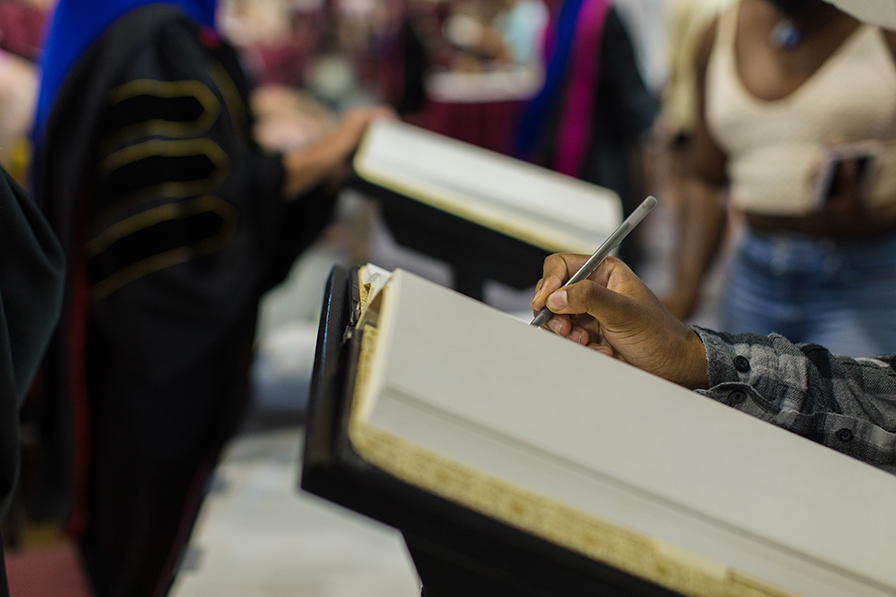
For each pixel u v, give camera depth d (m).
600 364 0.57
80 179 1.51
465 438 0.47
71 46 1.55
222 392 1.67
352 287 0.70
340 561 1.93
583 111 2.93
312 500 2.21
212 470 1.69
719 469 0.53
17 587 1.76
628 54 2.90
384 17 5.00
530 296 3.46
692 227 1.84
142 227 1.52
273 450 2.47
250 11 4.84
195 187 1.57
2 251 0.79
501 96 4.10
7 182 0.79
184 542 1.63
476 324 0.54
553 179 1.69
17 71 1.73
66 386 1.52
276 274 1.94
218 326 1.61
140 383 1.55
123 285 1.53
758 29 1.55
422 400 0.47
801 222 1.52
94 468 1.57
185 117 1.56
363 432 0.46
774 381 0.69
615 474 0.49
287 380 2.90
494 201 1.54
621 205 3.04
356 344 0.56
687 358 0.69
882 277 1.47
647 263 3.72
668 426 0.54
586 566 0.46
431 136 1.78
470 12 4.85
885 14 0.74
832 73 1.42
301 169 1.73
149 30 1.55
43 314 0.85
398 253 4.12
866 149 1.42
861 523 0.53
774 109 1.50
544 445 0.48
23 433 1.79
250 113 1.80
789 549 0.50
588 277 0.74
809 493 0.54
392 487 0.44
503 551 0.45
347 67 5.50
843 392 0.71
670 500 0.49
